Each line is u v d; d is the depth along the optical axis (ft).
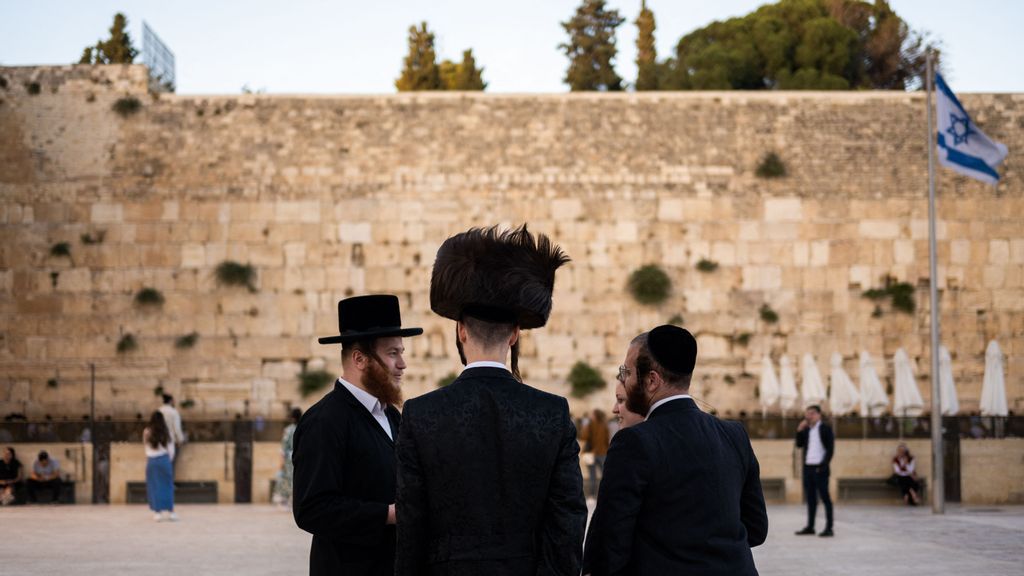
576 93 87.51
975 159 72.95
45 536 55.21
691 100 87.45
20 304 84.38
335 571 16.93
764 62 135.74
